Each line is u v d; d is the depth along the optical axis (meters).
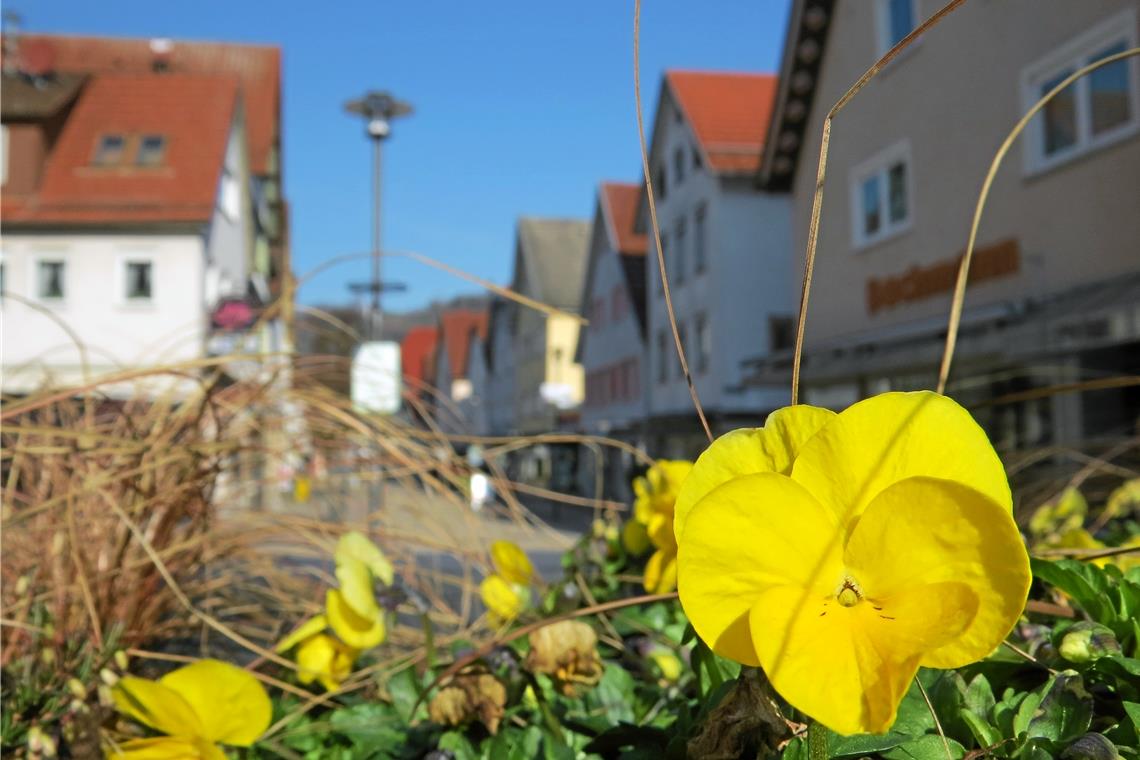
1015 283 12.52
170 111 26.17
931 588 0.55
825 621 0.56
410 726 1.18
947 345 1.01
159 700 0.96
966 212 13.55
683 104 26.27
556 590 1.59
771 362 20.05
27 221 23.55
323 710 1.35
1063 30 11.67
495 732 1.06
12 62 25.34
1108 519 2.65
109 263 24.00
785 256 24.88
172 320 23.92
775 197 24.88
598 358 36.25
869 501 0.61
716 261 24.78
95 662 1.45
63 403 2.09
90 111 25.81
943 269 14.08
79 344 2.17
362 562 1.23
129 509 1.70
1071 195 11.55
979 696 0.82
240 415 2.23
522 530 1.99
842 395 17.67
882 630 0.55
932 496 0.55
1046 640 0.98
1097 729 0.79
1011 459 3.20
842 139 17.00
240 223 29.44
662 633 1.45
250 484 2.36
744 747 0.77
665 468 1.41
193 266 24.08
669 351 28.75
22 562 1.76
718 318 24.66
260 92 35.62
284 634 1.85
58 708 1.34
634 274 32.78
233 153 28.64
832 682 0.55
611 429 32.06
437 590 1.92
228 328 2.35
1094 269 11.18
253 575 2.09
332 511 2.31
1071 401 11.42
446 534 1.96
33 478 2.04
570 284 46.34
